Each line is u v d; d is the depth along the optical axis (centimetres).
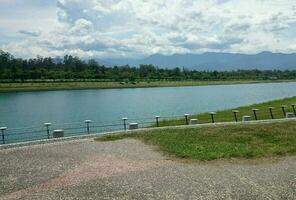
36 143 3172
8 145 3067
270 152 2753
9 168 2367
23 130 5525
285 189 1938
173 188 1944
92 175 2188
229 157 2612
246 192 1888
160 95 12888
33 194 1873
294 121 4184
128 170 2289
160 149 2889
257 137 3319
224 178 2122
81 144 3123
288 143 3066
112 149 2908
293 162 2503
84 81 18700
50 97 11956
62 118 7025
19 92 14112
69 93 13875
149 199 1788
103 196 1831
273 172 2252
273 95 12644
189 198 1800
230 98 11400
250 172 2248
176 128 3872
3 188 1978
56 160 2559
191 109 8306
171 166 2386
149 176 2158
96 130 5309
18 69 18688
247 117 4484
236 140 3181
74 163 2473
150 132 3634
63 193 1881
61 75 19188
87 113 7775
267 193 1877
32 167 2384
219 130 3634
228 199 1791
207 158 2564
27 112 7969
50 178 2145
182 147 2900
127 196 1828
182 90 16000
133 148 2944
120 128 5462
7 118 7031
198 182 2045
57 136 3503
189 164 2438
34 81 17562
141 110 8231
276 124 3959
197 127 3900
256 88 17775
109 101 10544
